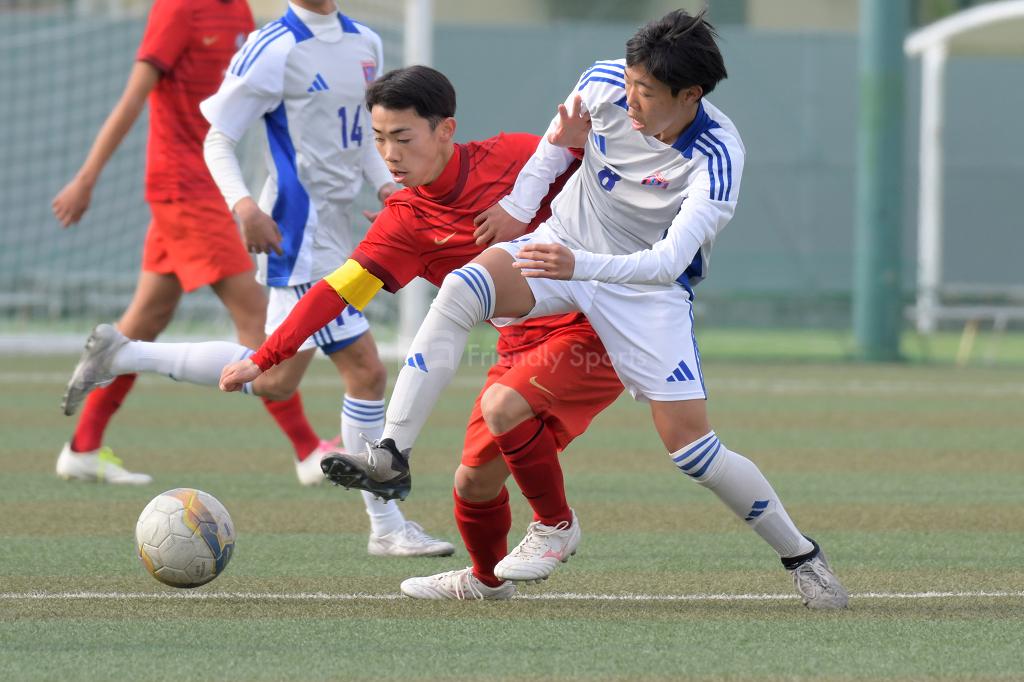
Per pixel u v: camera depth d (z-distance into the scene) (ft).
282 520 67.97
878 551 61.31
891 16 180.24
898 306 187.52
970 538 64.69
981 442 104.12
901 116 184.03
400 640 43.88
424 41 166.20
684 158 46.11
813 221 259.39
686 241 44.68
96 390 78.95
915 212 261.24
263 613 47.73
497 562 50.42
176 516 48.88
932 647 43.34
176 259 76.07
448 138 48.65
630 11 293.43
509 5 295.69
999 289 219.41
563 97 253.65
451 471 86.28
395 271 49.39
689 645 43.42
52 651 41.93
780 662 41.32
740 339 232.94
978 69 260.83
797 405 130.21
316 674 39.55
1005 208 262.06
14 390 133.39
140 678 38.99
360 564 57.57
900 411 125.49
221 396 133.49
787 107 258.57
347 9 179.73
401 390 46.83
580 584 53.67
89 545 60.23
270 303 64.28
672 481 83.05
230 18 76.23
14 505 70.90
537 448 48.06
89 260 229.86
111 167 226.38
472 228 49.03
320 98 61.98
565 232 49.08
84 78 239.09
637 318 47.34
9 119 237.66
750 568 56.95
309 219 62.69
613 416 122.21
